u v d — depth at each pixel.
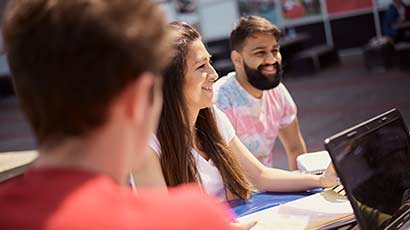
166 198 0.60
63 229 0.52
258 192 1.89
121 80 0.58
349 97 8.66
